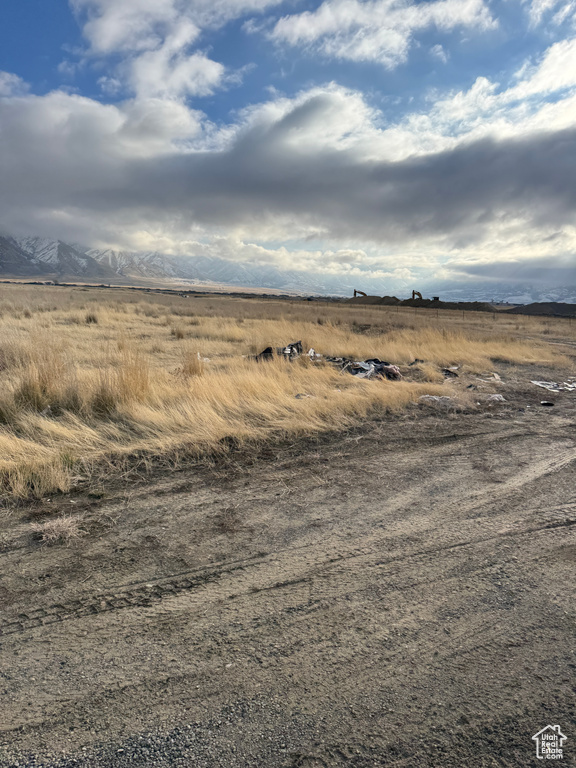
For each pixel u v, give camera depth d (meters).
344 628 2.48
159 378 8.02
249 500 4.12
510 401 8.90
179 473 4.72
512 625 2.54
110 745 1.78
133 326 19.39
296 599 2.73
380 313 42.91
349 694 2.05
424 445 5.92
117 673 2.14
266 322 22.16
